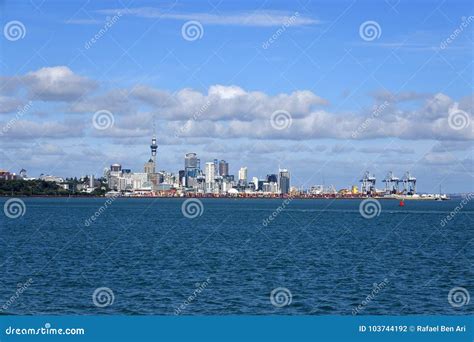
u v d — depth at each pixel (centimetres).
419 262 6431
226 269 5691
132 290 4581
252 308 3962
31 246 7881
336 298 4328
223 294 4409
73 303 4109
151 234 9944
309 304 4112
